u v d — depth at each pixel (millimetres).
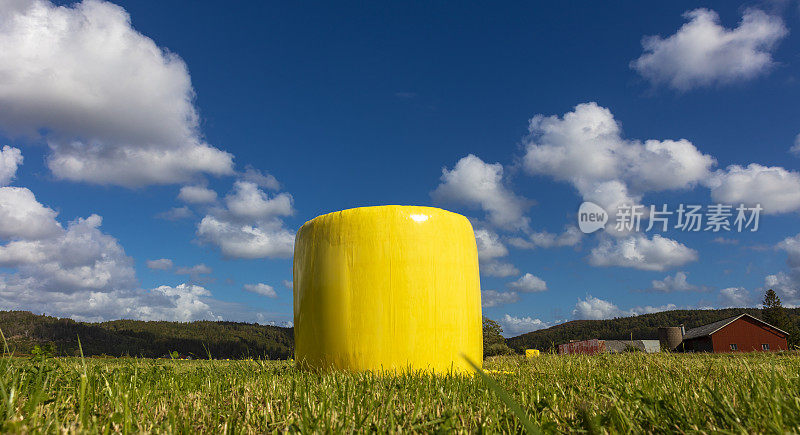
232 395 2383
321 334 3836
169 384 2900
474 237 4309
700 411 1720
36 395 1825
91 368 3006
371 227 3820
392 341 3660
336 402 2023
